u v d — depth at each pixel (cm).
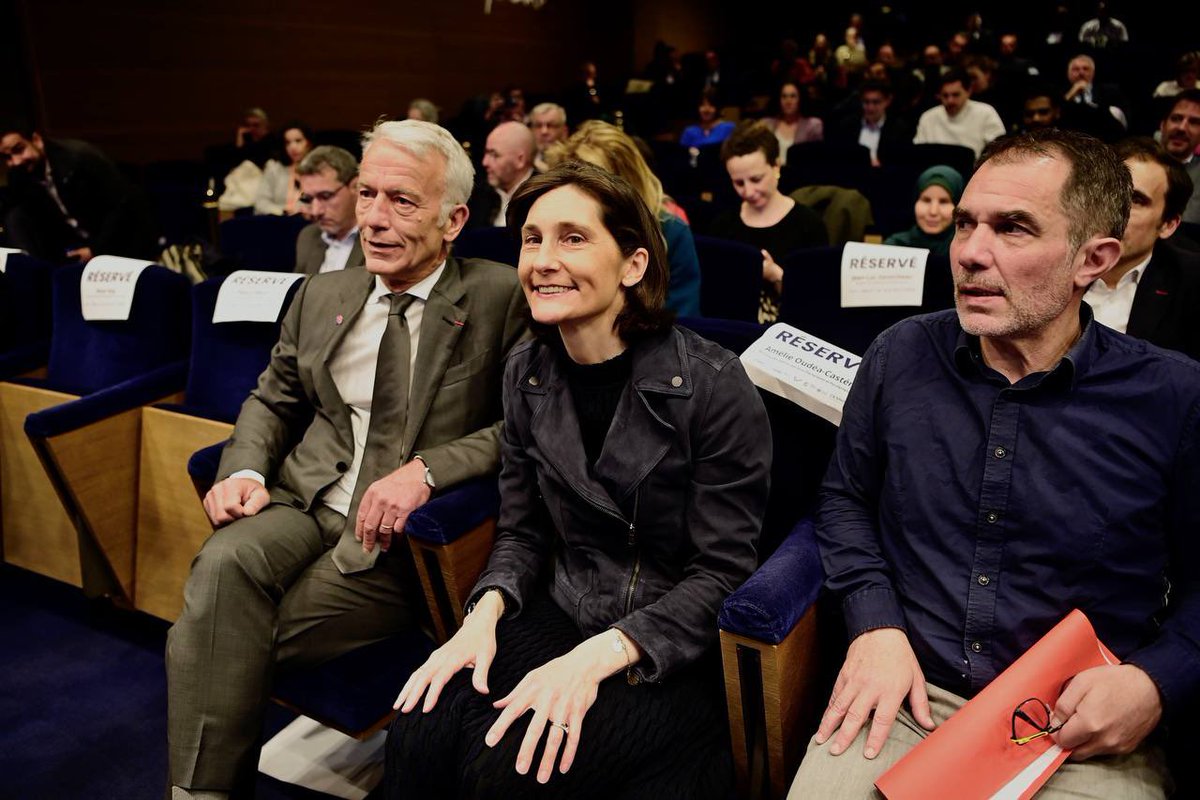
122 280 240
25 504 248
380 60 984
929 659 121
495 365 177
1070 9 1098
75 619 236
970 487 119
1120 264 190
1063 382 113
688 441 131
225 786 145
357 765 180
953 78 548
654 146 643
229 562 150
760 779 130
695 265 251
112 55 727
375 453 171
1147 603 113
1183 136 348
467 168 173
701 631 127
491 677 129
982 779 99
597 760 117
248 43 838
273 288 214
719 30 1603
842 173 447
